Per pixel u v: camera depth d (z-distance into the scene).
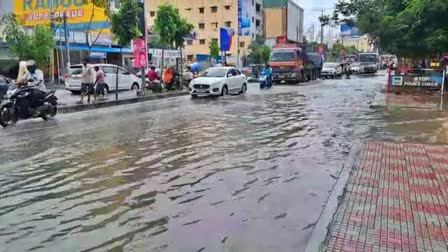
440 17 20.05
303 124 12.20
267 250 4.32
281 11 83.69
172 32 33.94
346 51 91.94
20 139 10.20
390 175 6.64
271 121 12.79
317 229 4.61
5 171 7.29
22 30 25.91
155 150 8.79
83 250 4.36
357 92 24.03
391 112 14.70
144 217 5.22
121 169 7.36
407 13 21.27
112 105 18.45
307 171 7.23
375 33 25.94
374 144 9.06
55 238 4.66
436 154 8.05
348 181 6.34
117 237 4.66
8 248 4.43
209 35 78.06
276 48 33.69
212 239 4.59
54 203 5.73
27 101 12.87
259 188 6.33
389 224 4.70
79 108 16.64
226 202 5.73
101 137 10.29
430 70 20.62
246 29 66.88
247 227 4.91
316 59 39.66
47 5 32.66
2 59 29.88
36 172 7.22
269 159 8.05
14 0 33.66
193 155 8.36
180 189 6.28
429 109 15.27
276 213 5.34
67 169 7.38
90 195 6.03
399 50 24.34
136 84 25.97
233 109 15.97
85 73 18.05
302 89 26.95
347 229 4.58
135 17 27.28
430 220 4.81
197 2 78.12
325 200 5.81
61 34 31.30
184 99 20.92
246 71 44.44
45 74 30.73
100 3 22.66
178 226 4.95
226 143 9.48
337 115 14.14
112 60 39.06
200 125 12.05
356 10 32.72
